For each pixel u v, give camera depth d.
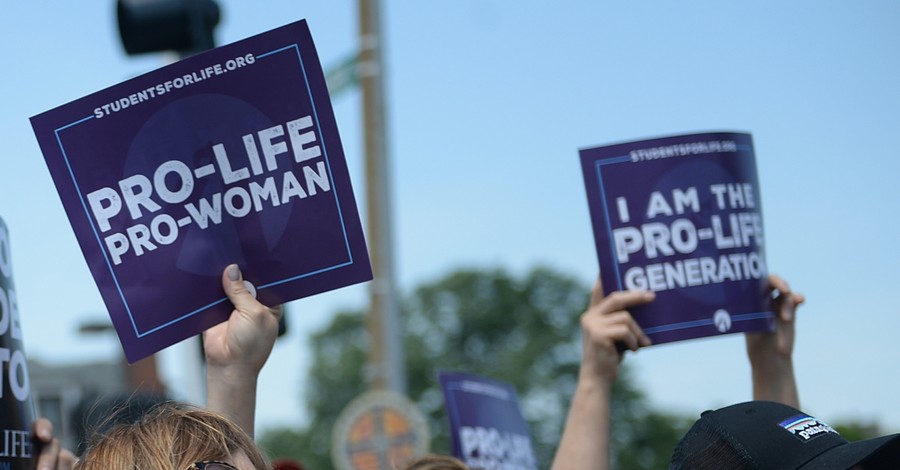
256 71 3.30
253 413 3.15
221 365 3.17
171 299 3.24
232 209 3.29
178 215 3.26
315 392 53.19
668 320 4.06
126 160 3.25
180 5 5.44
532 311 51.59
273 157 3.30
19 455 3.12
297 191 3.30
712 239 4.13
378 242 12.16
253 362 3.16
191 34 5.48
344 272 3.30
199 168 3.28
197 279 3.26
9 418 3.11
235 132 3.29
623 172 4.13
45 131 3.22
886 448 2.81
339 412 52.75
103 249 3.23
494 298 52.06
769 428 2.91
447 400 5.44
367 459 11.02
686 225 4.12
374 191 12.13
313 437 52.38
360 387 52.56
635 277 4.08
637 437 45.31
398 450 11.02
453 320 52.00
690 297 4.08
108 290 3.22
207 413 2.62
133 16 5.43
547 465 47.22
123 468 2.47
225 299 3.26
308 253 3.29
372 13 12.08
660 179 4.13
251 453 2.62
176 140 3.27
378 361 12.09
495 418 5.61
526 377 48.78
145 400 3.69
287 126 3.30
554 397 49.47
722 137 4.19
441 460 3.98
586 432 3.86
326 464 51.56
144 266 3.24
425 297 53.12
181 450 2.49
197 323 3.25
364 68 12.05
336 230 3.30
